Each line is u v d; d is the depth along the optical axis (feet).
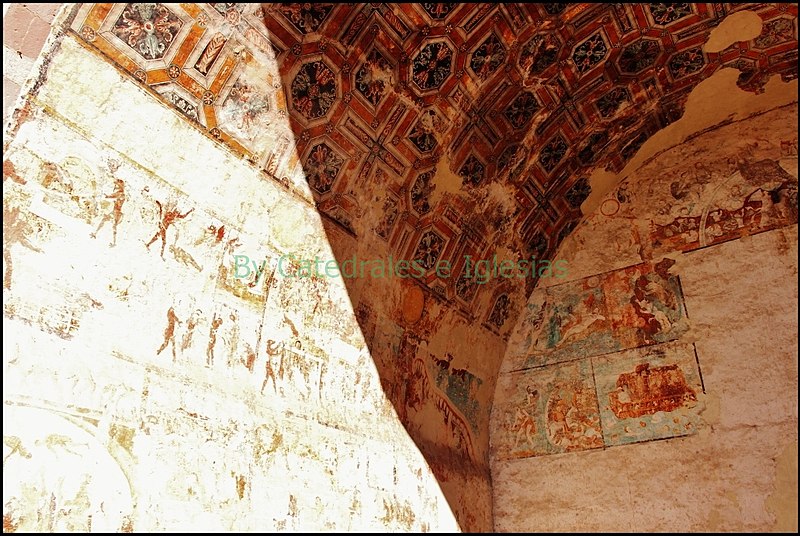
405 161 24.07
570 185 29.66
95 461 15.17
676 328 27.45
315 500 19.80
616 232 30.22
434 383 26.73
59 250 16.12
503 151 26.58
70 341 15.66
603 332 28.86
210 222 19.57
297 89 20.52
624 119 28.22
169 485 16.35
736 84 27.63
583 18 23.93
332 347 22.50
